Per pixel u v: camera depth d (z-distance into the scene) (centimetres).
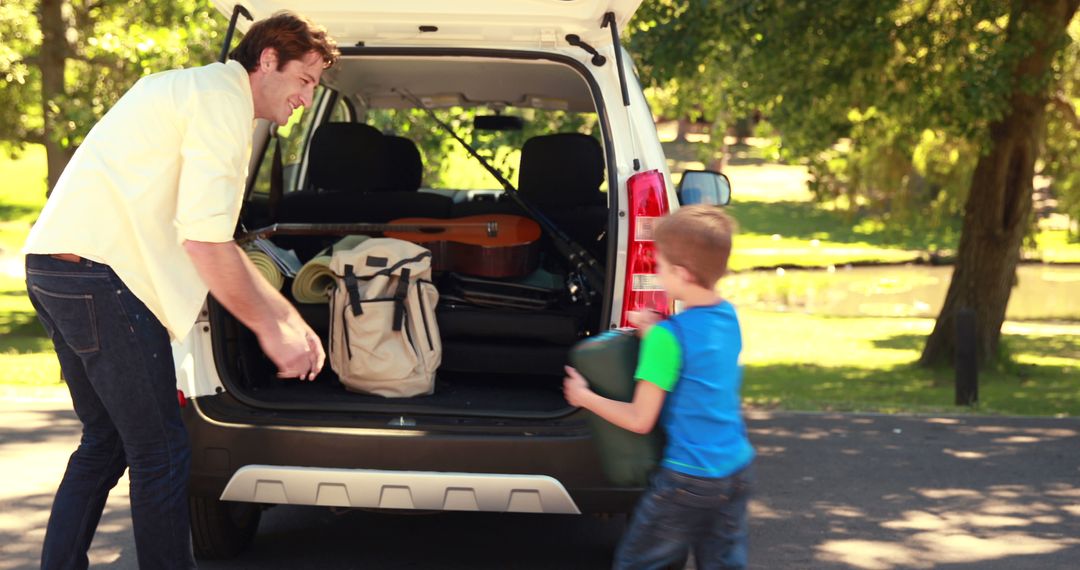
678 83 1362
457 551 502
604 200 534
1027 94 1381
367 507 399
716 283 313
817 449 745
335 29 457
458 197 676
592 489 397
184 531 358
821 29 1267
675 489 304
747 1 1192
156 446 351
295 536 521
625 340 317
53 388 945
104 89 1428
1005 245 1538
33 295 347
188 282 346
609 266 417
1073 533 544
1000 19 1423
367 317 439
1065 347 1906
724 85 1495
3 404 833
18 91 1766
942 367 1552
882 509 586
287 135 620
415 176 609
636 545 311
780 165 5884
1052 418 887
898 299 2711
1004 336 1748
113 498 571
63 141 1299
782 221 4250
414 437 397
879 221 1822
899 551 511
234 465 404
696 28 1219
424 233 497
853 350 1816
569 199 528
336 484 397
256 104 355
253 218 516
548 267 542
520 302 475
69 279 337
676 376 304
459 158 748
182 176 332
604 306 417
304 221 541
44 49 1546
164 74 345
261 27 350
